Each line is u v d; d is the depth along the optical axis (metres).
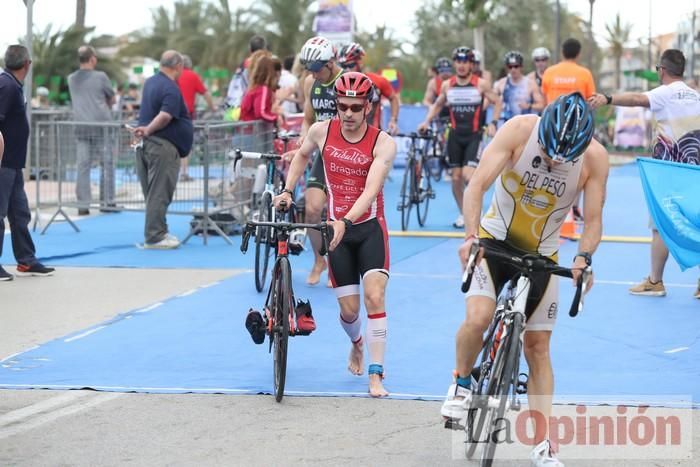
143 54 89.19
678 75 17.17
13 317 16.33
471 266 9.04
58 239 25.11
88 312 16.72
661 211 16.12
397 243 24.56
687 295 18.53
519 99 31.38
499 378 8.90
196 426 10.84
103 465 9.59
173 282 19.44
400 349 14.41
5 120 18.69
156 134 23.23
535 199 9.41
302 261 21.83
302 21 88.25
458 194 26.84
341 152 12.31
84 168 26.52
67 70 65.31
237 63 87.94
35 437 10.43
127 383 12.52
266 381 12.67
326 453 9.99
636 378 12.91
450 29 101.31
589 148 9.44
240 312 16.80
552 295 9.60
